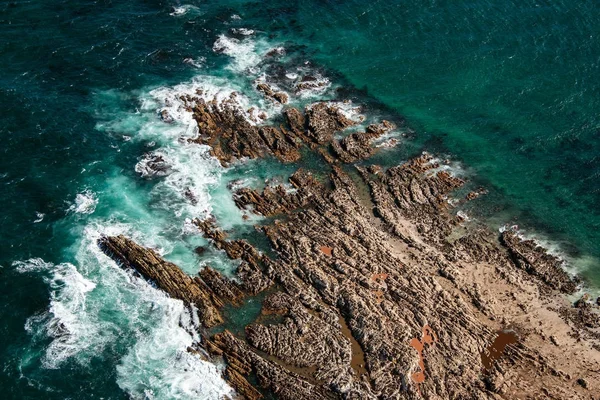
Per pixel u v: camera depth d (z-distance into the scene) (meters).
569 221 63.19
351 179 64.88
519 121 73.81
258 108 72.56
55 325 51.69
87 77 74.75
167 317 52.62
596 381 48.91
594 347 51.56
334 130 70.50
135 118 70.75
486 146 70.75
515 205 64.44
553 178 67.62
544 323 53.09
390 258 56.41
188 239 58.69
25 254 56.56
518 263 58.34
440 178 66.50
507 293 55.31
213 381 48.56
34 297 53.41
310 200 62.41
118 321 52.31
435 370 48.50
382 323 50.84
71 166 64.69
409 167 67.00
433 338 50.62
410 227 60.62
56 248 57.31
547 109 75.12
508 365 49.66
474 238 60.53
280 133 69.50
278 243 57.59
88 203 61.44
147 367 49.56
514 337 51.72
